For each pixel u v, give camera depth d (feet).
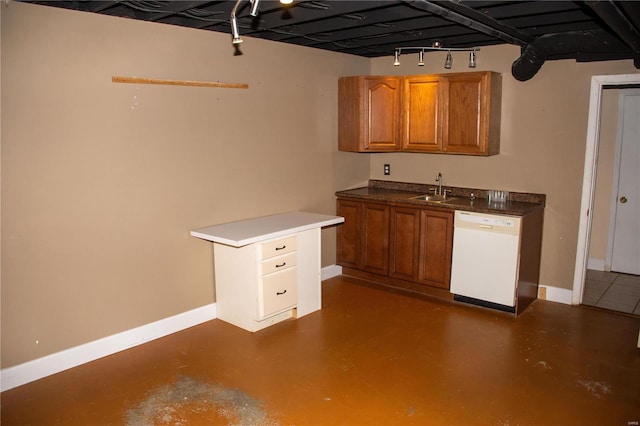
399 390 9.95
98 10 10.18
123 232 11.44
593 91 13.69
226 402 9.52
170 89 11.91
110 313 11.45
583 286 14.80
